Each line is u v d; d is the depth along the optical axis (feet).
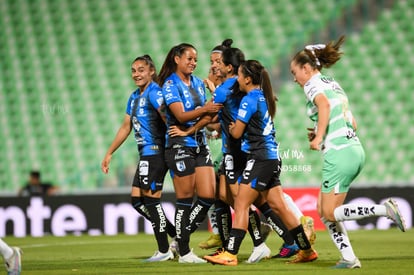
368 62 209.56
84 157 203.41
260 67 76.02
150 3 239.50
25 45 236.02
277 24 225.35
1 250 62.49
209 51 221.46
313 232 79.51
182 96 79.92
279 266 75.15
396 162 187.52
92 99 217.97
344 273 68.08
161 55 225.56
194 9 235.40
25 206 144.46
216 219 86.99
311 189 143.54
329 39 217.97
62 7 242.78
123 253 99.76
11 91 224.33
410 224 143.74
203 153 80.79
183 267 75.20
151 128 81.51
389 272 68.64
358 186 143.84
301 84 72.69
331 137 70.79
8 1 244.83
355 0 221.66
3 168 205.57
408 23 218.59
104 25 236.63
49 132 211.20
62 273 72.08
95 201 144.56
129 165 188.75
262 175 74.95
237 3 233.55
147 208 83.51
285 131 194.29
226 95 77.77
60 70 227.40
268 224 86.17
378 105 198.90
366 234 130.62
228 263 75.92
